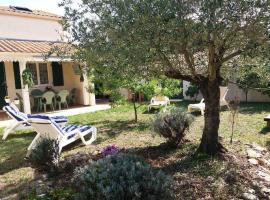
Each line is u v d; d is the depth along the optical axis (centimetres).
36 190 507
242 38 476
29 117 726
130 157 450
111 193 371
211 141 627
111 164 415
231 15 415
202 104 1299
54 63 1759
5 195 516
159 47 460
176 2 418
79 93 1806
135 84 1055
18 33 1705
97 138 906
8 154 781
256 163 615
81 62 602
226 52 579
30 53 1377
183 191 480
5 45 1420
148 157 636
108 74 576
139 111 1420
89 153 709
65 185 516
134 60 471
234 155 635
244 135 873
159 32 430
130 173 393
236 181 522
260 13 422
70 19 545
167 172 546
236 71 684
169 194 404
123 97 1170
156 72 558
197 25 418
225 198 469
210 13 406
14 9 1797
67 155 722
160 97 1401
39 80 1700
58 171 588
